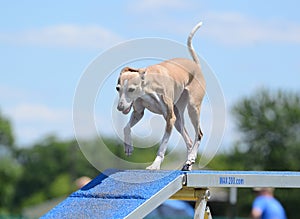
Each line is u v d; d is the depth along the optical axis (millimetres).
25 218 48531
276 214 17016
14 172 95625
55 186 99500
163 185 10039
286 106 72188
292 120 71375
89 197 10469
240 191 60844
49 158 106125
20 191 103688
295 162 70312
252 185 10797
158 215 27203
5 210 95312
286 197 63938
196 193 10883
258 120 71375
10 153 105000
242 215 60469
